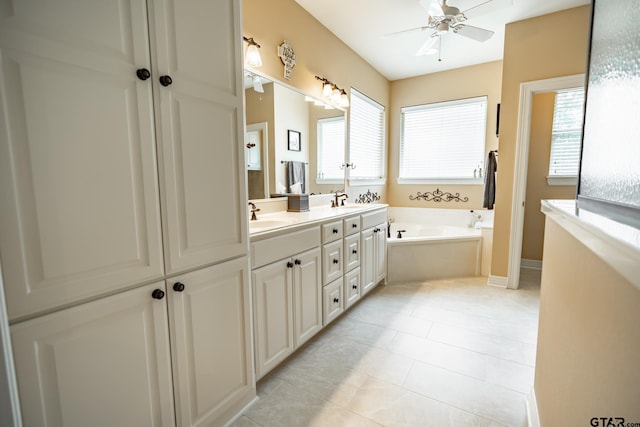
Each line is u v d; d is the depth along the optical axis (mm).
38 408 774
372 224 2781
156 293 1003
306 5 2482
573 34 2584
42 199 748
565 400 944
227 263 1271
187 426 1153
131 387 968
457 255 3416
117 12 861
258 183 2227
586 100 1057
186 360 1133
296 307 1819
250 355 1433
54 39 745
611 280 658
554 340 1115
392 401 1523
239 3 1250
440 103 3977
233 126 1256
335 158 3129
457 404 1498
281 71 2352
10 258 709
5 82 681
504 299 2785
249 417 1418
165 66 987
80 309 835
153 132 968
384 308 2615
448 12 2098
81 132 804
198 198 1128
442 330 2230
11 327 719
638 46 609
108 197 870
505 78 2883
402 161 4344
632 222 608
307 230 1887
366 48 3252
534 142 3605
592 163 946
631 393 554
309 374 1740
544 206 1271
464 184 3957
